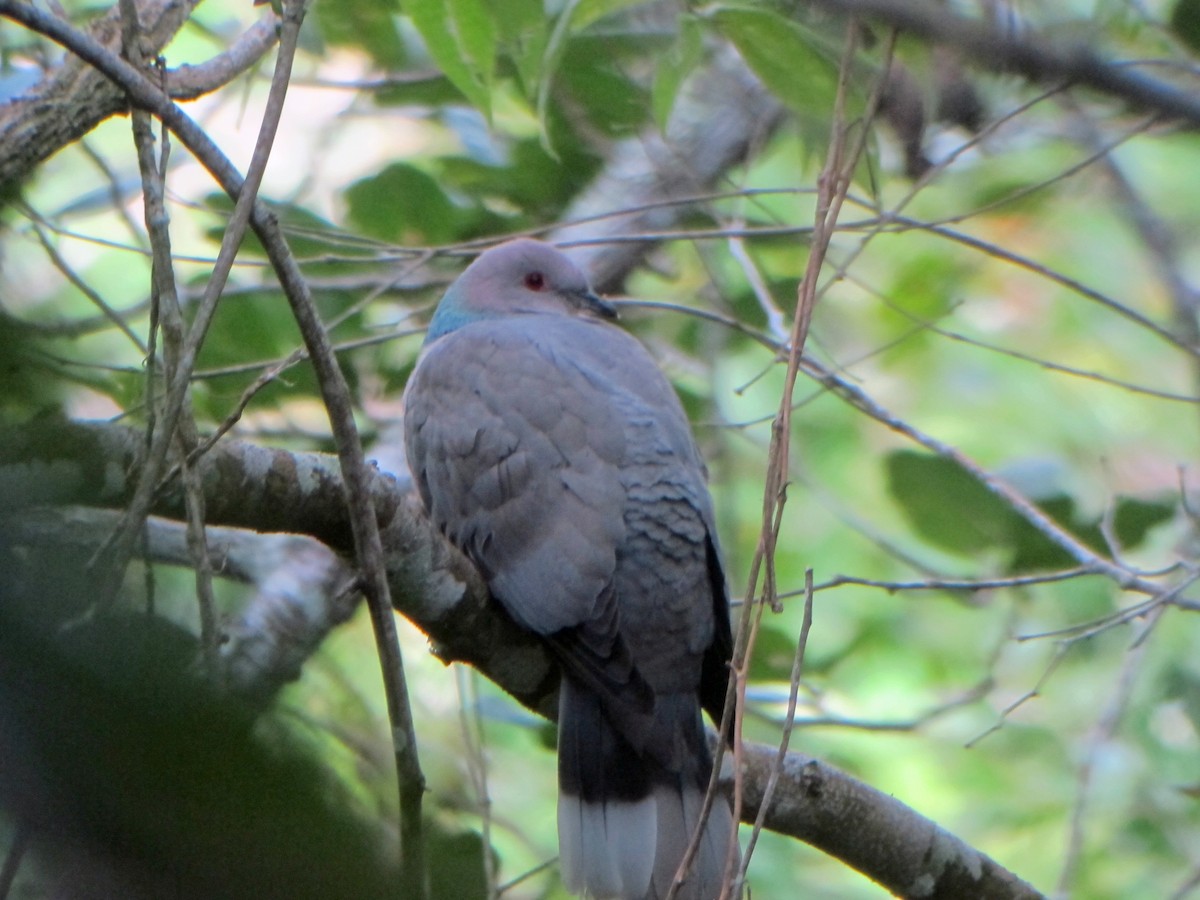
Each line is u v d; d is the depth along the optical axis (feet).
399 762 18.25
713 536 28.09
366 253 38.09
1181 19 32.35
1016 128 40.19
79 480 18.74
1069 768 43.16
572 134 39.96
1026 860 41.88
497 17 25.86
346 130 46.75
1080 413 52.65
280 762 7.95
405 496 25.44
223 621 17.70
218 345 35.83
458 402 29.45
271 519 22.15
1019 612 41.45
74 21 34.04
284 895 7.66
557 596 26.55
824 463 50.01
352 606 34.45
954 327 52.42
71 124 25.59
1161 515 36.14
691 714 26.84
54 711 7.58
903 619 46.98
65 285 23.44
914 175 37.37
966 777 43.73
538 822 41.09
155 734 7.69
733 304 39.60
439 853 12.35
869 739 44.37
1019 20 26.66
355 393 37.70
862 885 42.06
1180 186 53.72
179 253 42.29
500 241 37.70
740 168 42.70
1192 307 41.65
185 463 18.44
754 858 38.86
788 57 26.25
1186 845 41.01
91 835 7.48
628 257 42.29
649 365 31.24
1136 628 42.27
